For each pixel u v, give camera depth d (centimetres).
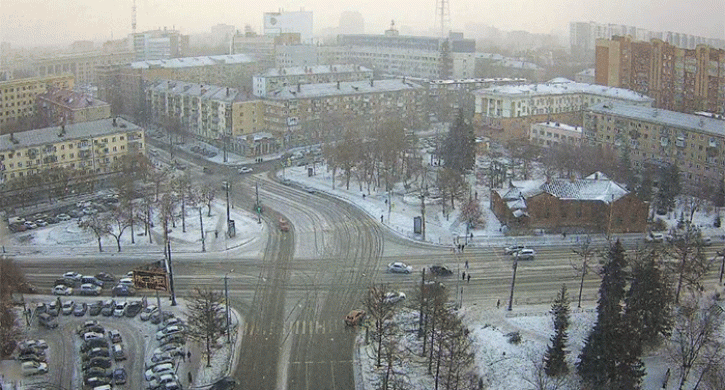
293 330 16350
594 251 19762
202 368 14762
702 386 14025
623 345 13562
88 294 18512
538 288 18438
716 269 19600
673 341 15400
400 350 15075
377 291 15938
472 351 15038
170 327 16125
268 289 18588
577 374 14338
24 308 17125
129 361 15162
